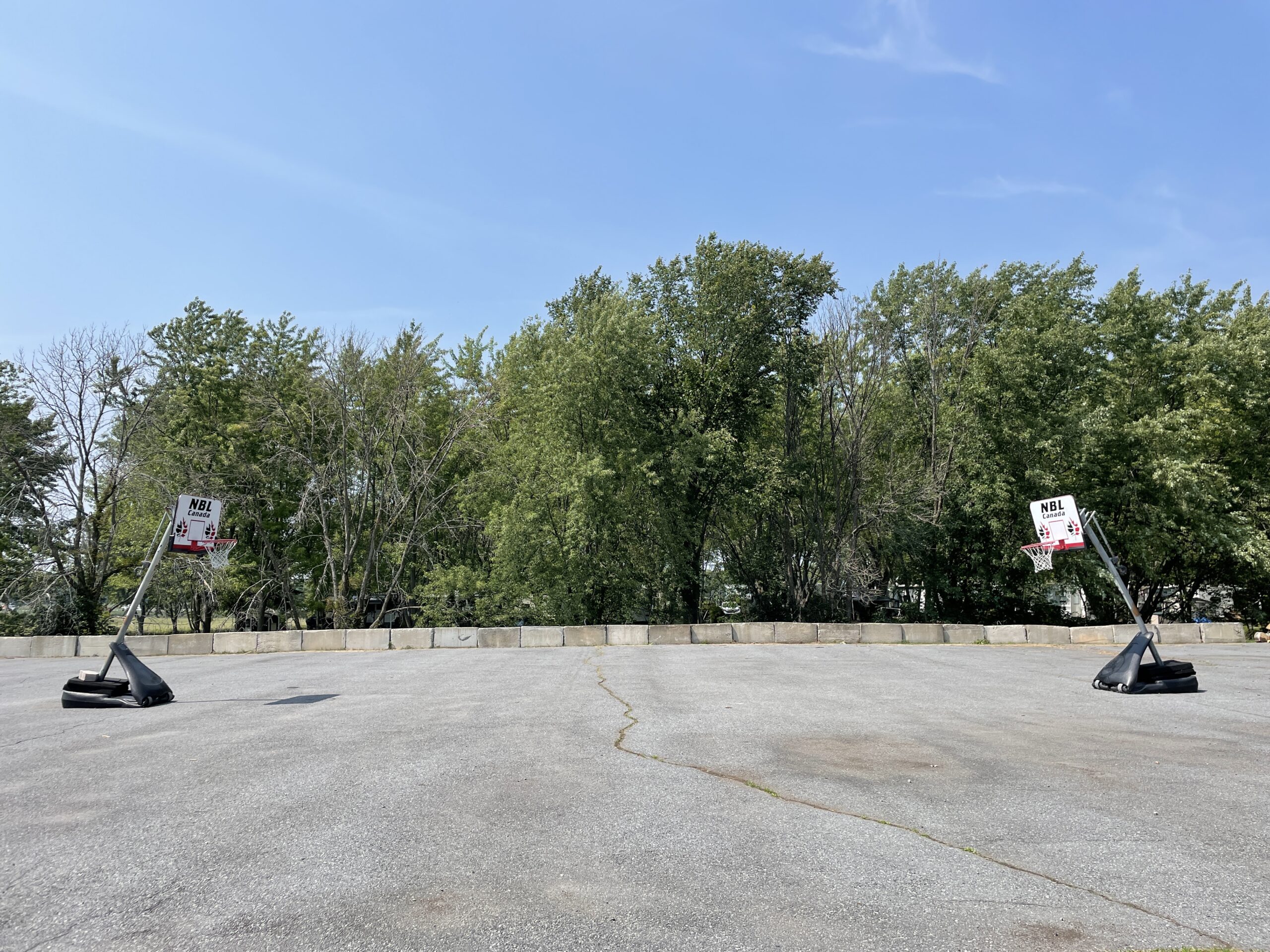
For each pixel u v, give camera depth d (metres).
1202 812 5.51
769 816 5.45
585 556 31.02
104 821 5.53
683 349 36.69
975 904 3.97
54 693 13.28
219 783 6.52
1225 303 35.09
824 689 12.16
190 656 21.28
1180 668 11.95
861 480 34.97
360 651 21.20
